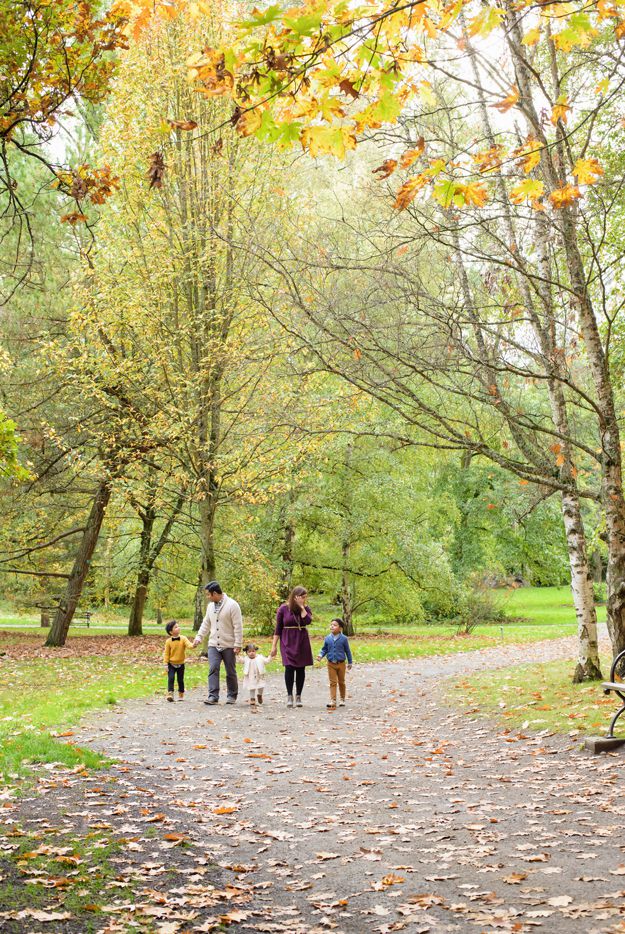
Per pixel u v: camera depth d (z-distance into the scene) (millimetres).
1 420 7457
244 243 11531
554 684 12453
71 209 20359
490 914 4043
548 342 11500
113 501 24672
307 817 6223
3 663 19203
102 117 18484
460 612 34531
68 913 4055
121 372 19281
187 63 3994
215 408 19453
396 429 20531
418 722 11086
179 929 3986
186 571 32031
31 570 28172
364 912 4246
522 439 12305
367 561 28641
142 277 18812
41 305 21125
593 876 4477
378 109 4371
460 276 10609
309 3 3693
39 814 5777
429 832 5695
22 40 5922
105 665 19266
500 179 10133
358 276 10141
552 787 6715
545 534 38594
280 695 14594
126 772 7543
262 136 4250
